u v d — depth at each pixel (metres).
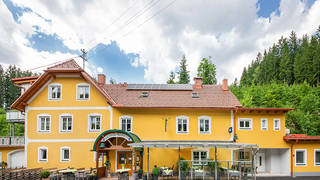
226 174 15.88
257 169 21.27
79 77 19.59
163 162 18.77
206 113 19.31
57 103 19.31
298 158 18.80
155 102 19.42
